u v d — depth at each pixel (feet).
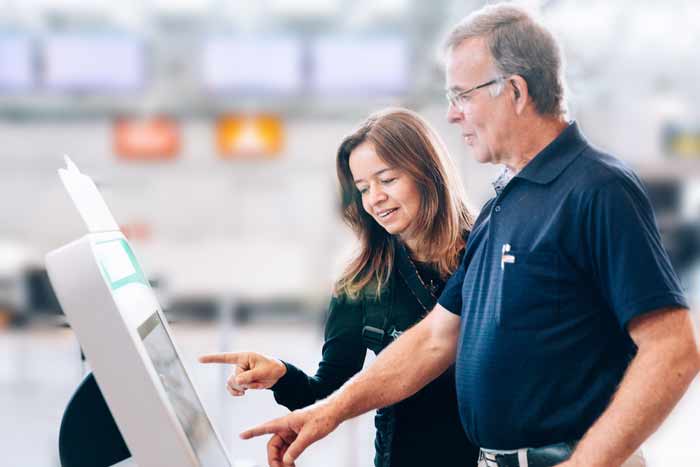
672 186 30.07
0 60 32.60
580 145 4.37
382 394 5.17
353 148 5.77
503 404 4.41
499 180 5.16
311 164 35.91
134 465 3.88
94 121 36.29
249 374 5.26
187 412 3.67
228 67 32.45
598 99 30.09
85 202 3.44
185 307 33.04
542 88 4.34
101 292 3.01
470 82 4.42
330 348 6.05
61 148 35.91
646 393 3.77
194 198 36.06
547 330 4.25
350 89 32.09
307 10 32.32
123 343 3.01
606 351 4.25
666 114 31.17
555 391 4.26
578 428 4.24
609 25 27.71
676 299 3.89
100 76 33.35
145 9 32.68
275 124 35.88
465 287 4.88
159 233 35.27
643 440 3.80
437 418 5.63
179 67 35.37
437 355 5.26
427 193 5.73
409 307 5.84
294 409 5.63
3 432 16.96
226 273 33.37
